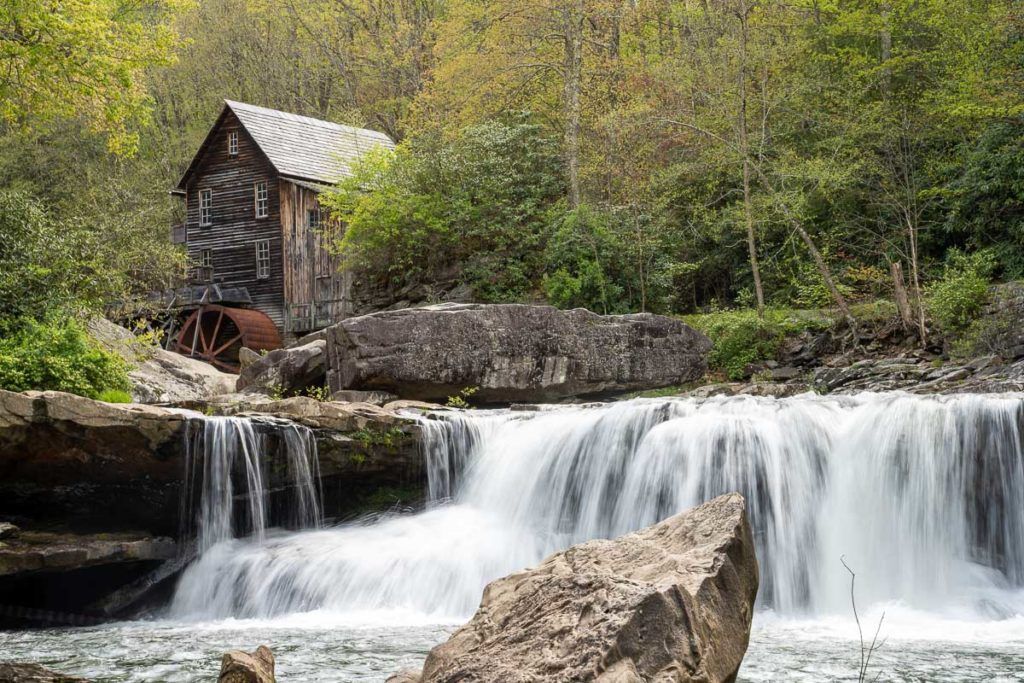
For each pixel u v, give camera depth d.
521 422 13.97
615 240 26.22
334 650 8.39
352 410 13.35
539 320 18.64
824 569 11.23
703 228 28.55
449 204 28.88
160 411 11.77
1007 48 22.92
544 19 31.16
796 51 27.97
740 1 26.30
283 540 12.37
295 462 12.69
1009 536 10.69
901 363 19.94
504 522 12.93
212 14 51.78
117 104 21.62
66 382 15.19
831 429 11.75
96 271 18.64
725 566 3.92
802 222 26.52
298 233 35.00
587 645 3.54
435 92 33.72
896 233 25.91
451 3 37.72
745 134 25.56
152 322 34.44
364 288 31.78
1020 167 22.94
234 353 36.97
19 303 16.61
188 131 50.91
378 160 30.31
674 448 12.18
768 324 22.39
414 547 11.92
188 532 12.14
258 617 11.27
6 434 10.97
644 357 19.94
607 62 31.72
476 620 4.00
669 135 28.55
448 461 13.86
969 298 19.92
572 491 12.93
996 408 10.86
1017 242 23.56
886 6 27.88
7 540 11.21
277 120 36.69
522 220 29.12
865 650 7.88
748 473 11.71
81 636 9.72
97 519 12.09
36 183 37.59
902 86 27.47
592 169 28.22
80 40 19.28
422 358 17.38
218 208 37.00
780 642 8.37
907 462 11.25
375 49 48.19
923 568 10.97
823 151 27.16
